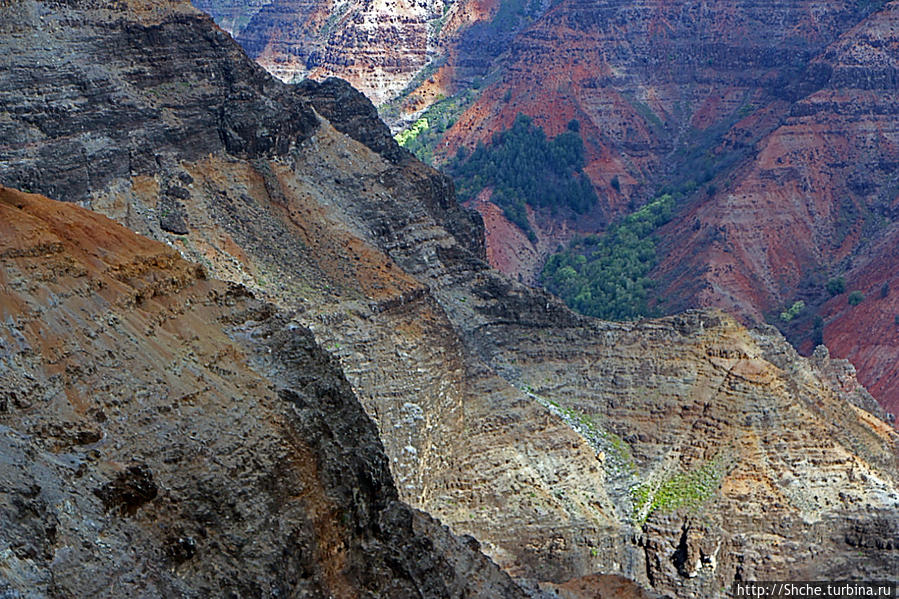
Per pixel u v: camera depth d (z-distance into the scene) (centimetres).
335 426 12925
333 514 11938
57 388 10819
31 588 8950
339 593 11644
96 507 10019
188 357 12288
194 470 11119
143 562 9944
